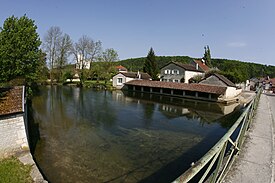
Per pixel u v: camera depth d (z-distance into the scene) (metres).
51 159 9.86
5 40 20.97
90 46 56.16
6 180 7.24
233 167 3.99
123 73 47.84
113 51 57.38
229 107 26.89
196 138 13.73
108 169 8.99
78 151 10.94
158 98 34.19
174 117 20.20
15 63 21.31
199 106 27.16
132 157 10.34
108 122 17.45
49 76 56.16
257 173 3.79
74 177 8.27
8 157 9.02
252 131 6.62
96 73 56.59
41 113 20.17
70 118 18.50
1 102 9.78
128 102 28.95
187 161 10.04
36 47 24.09
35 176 7.69
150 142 12.67
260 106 13.73
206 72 50.00
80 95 34.91
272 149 5.01
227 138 2.96
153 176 8.49
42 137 13.10
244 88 54.09
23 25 22.94
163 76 53.62
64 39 55.75
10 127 9.20
